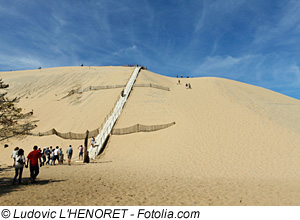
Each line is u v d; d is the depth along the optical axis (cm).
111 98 4212
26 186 935
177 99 4091
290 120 3028
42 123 4100
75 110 4278
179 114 3306
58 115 4269
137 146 2527
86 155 1973
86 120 3697
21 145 3312
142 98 3959
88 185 980
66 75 6619
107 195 795
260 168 1636
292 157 1889
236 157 1948
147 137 2706
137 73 5547
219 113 3262
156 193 852
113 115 3406
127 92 4197
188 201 741
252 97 4184
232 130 2642
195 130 2706
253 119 2961
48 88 5981
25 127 3975
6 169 1711
